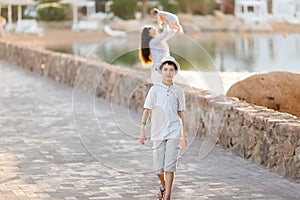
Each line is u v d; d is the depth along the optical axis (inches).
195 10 2239.2
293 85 423.8
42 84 745.6
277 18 2123.5
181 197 293.4
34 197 291.7
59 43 1589.6
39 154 382.3
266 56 1178.0
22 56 959.0
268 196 295.6
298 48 1326.3
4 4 1811.0
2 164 356.5
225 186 312.2
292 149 324.5
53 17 2108.8
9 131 458.0
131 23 1983.3
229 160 364.8
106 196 294.8
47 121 496.7
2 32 1771.7
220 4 2432.3
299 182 319.0
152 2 2297.0
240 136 373.7
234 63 1061.8
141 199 291.1
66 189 305.9
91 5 2137.1
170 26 393.7
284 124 330.6
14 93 666.8
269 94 422.0
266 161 347.9
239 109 375.9
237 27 2047.2
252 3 2164.1
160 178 286.4
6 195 294.5
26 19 2126.0
